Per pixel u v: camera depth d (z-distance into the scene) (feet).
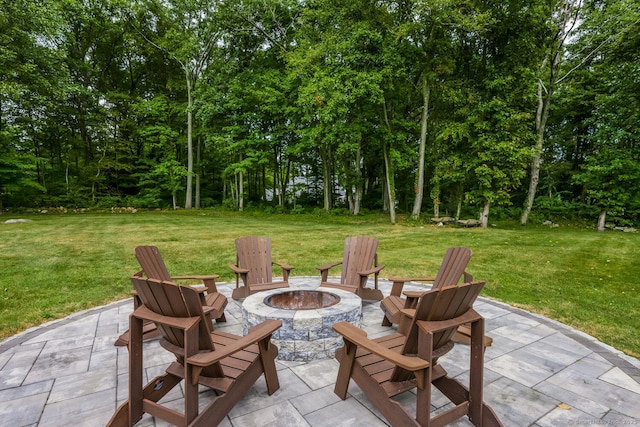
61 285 16.01
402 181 66.18
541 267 21.35
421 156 47.57
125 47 67.77
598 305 13.94
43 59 46.01
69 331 10.67
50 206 59.11
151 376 7.85
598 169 43.70
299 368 8.29
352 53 40.91
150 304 5.89
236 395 6.28
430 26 42.88
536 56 43.04
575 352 9.34
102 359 8.73
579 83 52.24
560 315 12.62
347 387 6.81
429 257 24.30
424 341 5.38
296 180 82.17
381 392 6.04
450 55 44.21
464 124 42.88
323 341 8.73
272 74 57.93
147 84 76.64
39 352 9.14
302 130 54.70
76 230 35.65
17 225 38.83
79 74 63.93
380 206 68.28
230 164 64.75
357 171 56.54
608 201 43.93
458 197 51.65
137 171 74.49
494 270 20.42
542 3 40.55
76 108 63.82
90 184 66.13
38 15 43.39
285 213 61.77
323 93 42.45
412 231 39.17
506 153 41.22
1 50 41.68
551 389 7.39
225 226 42.16
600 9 44.65
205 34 63.41
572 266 21.74
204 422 5.58
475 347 6.05
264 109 57.41
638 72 35.22
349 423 6.08
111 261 21.36
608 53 43.01
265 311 9.00
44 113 55.88
